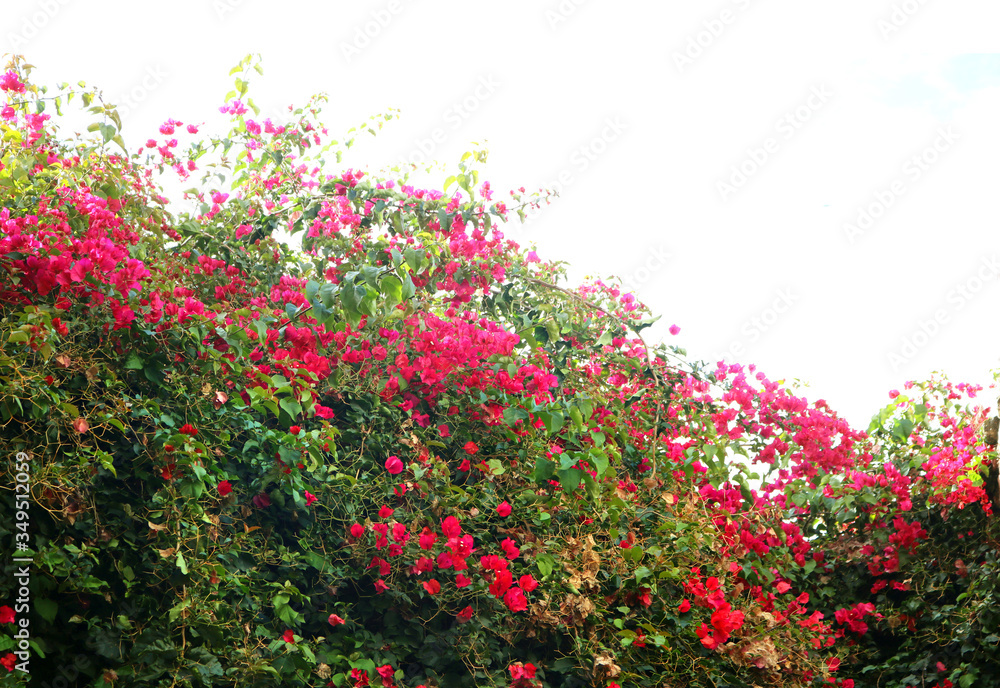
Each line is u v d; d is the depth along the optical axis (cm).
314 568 237
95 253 215
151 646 187
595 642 239
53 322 199
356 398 269
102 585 191
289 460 222
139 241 270
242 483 231
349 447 263
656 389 371
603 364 375
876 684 306
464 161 349
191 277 295
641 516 290
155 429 208
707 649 255
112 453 205
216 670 190
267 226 329
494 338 292
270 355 259
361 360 272
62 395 198
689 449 334
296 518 237
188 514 203
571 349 373
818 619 295
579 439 291
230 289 301
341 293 245
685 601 259
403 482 253
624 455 327
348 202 337
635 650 248
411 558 235
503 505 253
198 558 199
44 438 193
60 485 186
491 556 236
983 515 328
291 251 352
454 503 251
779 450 369
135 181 288
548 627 241
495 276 353
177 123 345
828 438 360
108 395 205
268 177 361
